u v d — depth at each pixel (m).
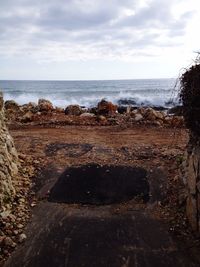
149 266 4.02
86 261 4.11
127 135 8.70
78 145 7.67
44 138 8.41
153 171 6.03
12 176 5.70
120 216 4.92
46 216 4.96
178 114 4.98
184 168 5.39
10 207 5.05
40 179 5.98
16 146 7.62
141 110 11.93
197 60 4.55
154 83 80.62
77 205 5.21
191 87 4.53
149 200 5.29
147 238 4.48
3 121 6.49
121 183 5.73
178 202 5.07
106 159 6.65
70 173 6.07
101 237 4.50
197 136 4.70
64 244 4.39
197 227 4.43
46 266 4.05
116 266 4.03
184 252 4.21
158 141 7.95
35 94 35.78
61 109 13.31
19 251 4.29
